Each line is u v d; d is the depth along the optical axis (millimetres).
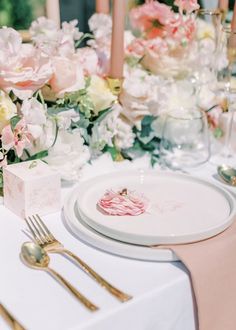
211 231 737
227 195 875
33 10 1598
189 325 706
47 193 838
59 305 612
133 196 837
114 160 1096
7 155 921
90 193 881
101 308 607
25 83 861
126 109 1076
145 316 643
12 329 567
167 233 739
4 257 715
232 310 717
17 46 856
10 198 854
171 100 1108
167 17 1112
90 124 1029
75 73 927
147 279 671
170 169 1075
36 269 685
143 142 1107
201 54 1183
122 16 998
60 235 779
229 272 716
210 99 1164
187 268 681
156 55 1121
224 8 1306
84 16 1635
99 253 728
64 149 922
